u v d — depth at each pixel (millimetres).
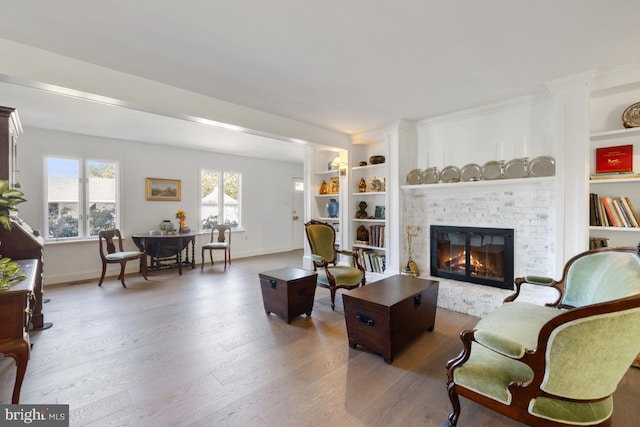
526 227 3148
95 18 1797
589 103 2594
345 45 2105
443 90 2926
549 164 2947
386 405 1775
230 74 2570
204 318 3139
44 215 4523
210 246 5652
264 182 7449
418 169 4035
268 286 3213
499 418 1667
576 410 1231
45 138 4508
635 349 1186
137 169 5426
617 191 2670
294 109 3492
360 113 3643
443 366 2211
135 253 4672
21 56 2102
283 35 1982
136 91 2617
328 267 3748
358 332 2434
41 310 2869
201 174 6336
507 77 2629
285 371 2139
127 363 2234
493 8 1694
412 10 1716
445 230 3766
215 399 1823
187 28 1906
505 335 1648
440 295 3438
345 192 4660
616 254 1896
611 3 1645
